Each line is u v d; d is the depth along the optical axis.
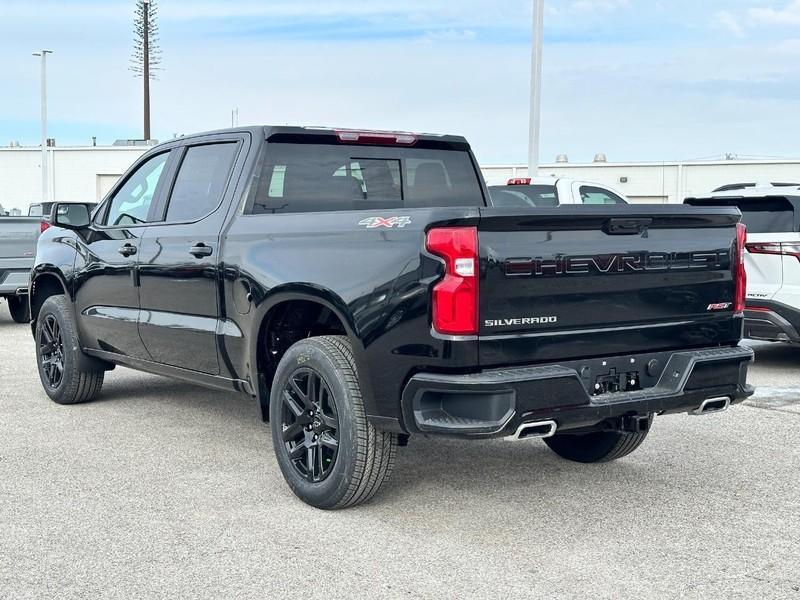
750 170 42.72
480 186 6.13
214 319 5.34
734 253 4.75
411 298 4.04
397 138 5.71
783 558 4.00
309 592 3.62
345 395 4.39
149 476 5.20
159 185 6.04
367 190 5.62
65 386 7.01
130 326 6.14
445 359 3.93
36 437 6.11
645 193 43.94
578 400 4.10
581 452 5.50
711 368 4.54
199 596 3.58
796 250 8.51
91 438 6.09
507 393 3.91
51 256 7.09
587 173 44.09
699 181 43.28
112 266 6.30
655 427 6.54
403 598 3.56
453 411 4.00
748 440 6.14
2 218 12.01
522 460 5.62
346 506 4.57
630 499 4.83
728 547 4.13
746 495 4.91
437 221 3.96
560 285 4.14
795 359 9.77
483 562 3.94
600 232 4.25
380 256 4.21
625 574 3.81
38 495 4.84
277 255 4.80
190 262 5.48
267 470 5.34
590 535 4.28
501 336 4.00
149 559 3.96
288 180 5.35
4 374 8.65
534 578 3.76
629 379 4.41
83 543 4.14
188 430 6.32
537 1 14.66
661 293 4.47
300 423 4.68
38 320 7.28
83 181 52.44
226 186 5.39
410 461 5.58
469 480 5.16
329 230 4.54
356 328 4.27
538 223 4.05
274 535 4.25
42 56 46.78
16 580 3.73
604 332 4.28
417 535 4.26
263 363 5.07
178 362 5.80
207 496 4.84
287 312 5.02
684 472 5.36
